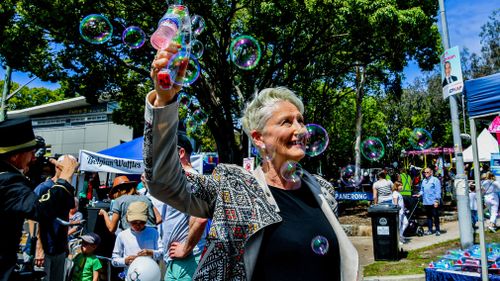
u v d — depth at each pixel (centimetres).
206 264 128
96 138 2541
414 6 1147
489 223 1027
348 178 1430
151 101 117
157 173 117
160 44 110
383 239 729
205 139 2197
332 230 150
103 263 491
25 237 577
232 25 1397
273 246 136
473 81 427
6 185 212
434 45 1269
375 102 2916
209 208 140
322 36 1308
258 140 160
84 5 1027
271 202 142
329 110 2211
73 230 575
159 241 410
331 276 143
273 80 1358
